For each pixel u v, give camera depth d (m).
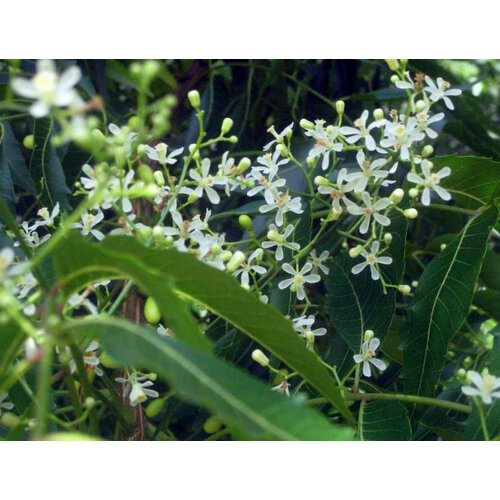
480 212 0.32
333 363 0.32
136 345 0.23
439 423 0.31
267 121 0.42
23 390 0.28
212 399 0.23
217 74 0.40
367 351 0.30
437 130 0.43
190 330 0.24
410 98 0.31
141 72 0.25
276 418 0.23
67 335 0.24
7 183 0.34
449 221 0.40
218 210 0.39
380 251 0.31
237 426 0.23
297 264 0.31
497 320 0.37
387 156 0.33
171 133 0.42
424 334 0.30
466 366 0.36
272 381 0.31
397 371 0.35
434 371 0.30
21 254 0.31
